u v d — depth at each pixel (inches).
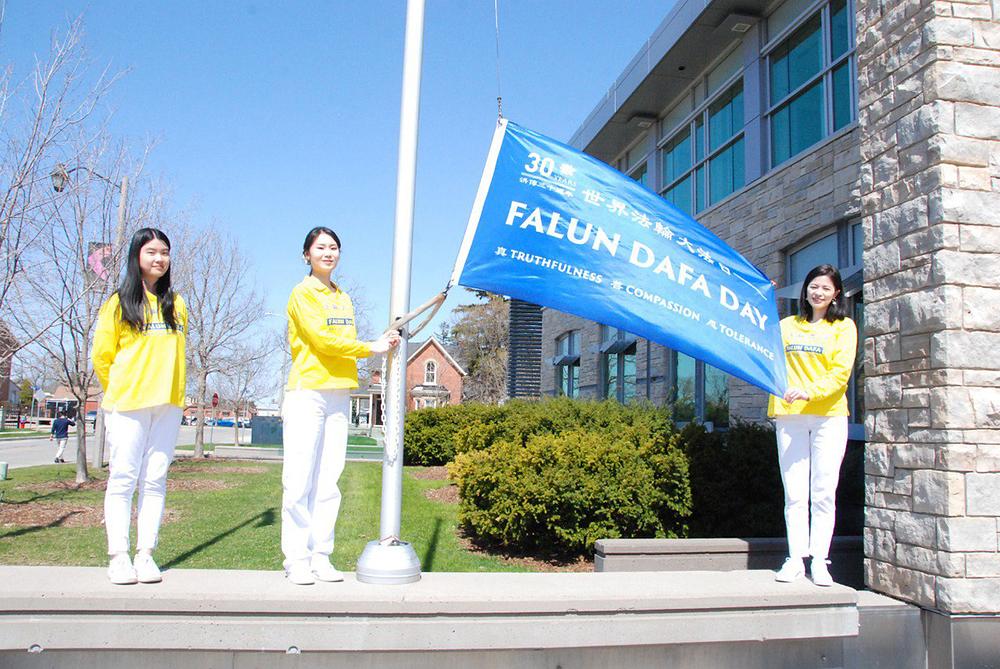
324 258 167.0
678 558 226.8
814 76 416.8
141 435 156.9
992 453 170.4
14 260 365.4
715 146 542.9
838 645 169.8
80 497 413.1
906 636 173.6
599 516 262.2
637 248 189.3
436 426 700.7
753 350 189.6
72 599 140.3
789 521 185.9
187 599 142.3
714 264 195.2
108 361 157.1
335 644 144.8
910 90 188.5
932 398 174.4
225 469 619.8
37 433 1913.1
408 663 147.9
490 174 181.9
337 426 169.2
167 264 162.9
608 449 273.7
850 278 357.1
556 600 152.6
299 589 152.5
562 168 189.3
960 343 171.6
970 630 166.1
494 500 274.1
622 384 684.1
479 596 151.3
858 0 212.7
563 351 852.6
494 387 2203.5
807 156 412.2
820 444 181.2
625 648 157.5
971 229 176.4
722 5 463.8
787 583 178.7
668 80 571.5
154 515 159.9
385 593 151.3
